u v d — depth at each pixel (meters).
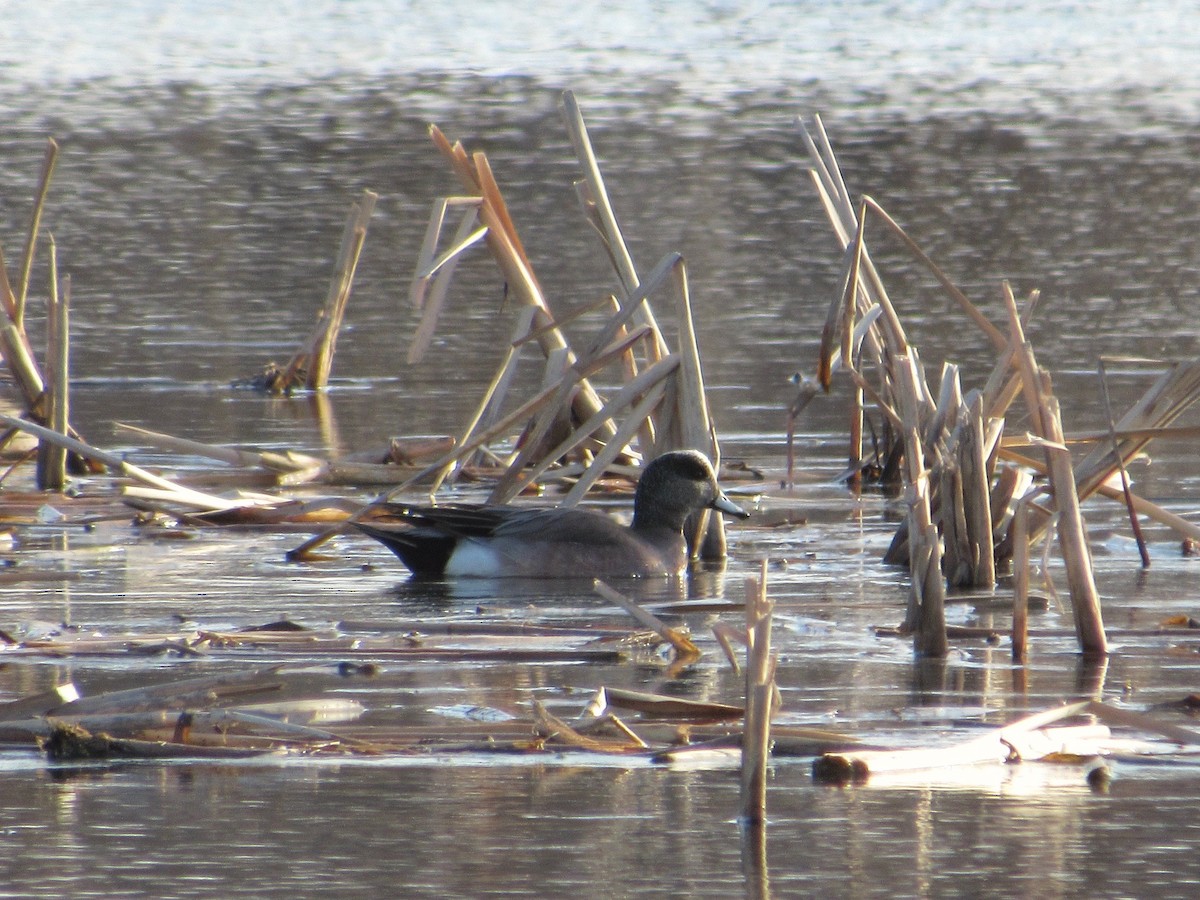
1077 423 18.50
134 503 14.78
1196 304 25.91
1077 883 6.75
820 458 17.69
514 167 39.66
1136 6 77.62
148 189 37.44
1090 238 31.70
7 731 8.45
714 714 8.80
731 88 54.06
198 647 10.37
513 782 7.87
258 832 7.28
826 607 11.68
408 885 6.75
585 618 11.41
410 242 31.95
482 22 75.62
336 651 10.25
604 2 81.81
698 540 13.81
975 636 10.72
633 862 6.95
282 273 29.19
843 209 15.48
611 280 27.86
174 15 78.94
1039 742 8.26
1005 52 64.38
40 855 7.04
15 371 17.33
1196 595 11.91
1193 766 8.08
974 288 27.59
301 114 49.06
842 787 7.82
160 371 22.31
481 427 15.85
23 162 40.66
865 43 67.06
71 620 11.28
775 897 6.64
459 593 12.33
